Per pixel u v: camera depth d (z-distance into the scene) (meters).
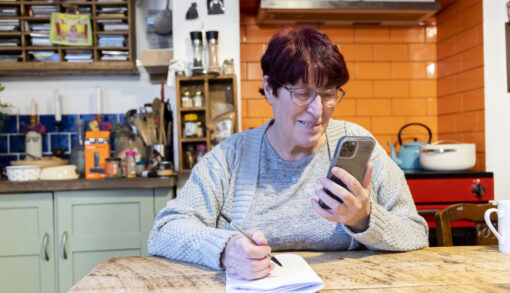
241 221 1.18
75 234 2.28
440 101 3.08
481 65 2.57
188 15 2.61
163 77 2.85
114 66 2.69
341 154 0.90
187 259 1.03
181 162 2.48
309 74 0.99
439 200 2.42
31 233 2.27
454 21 2.86
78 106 2.93
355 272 0.91
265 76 1.10
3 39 2.66
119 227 2.29
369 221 0.99
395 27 3.09
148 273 0.94
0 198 2.26
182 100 2.53
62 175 2.36
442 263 0.98
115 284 0.86
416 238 1.11
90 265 2.28
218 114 2.56
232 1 2.62
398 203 1.19
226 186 1.25
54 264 2.27
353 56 3.07
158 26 2.89
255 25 3.01
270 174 1.22
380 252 1.09
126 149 2.59
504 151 2.56
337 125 1.29
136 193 2.30
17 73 2.80
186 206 1.19
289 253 1.04
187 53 2.62
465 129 2.77
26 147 2.83
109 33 2.68
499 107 2.55
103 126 2.77
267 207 1.18
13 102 2.90
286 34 1.06
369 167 0.92
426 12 2.74
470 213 1.38
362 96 3.08
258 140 1.26
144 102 2.95
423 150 2.58
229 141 1.33
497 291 0.79
